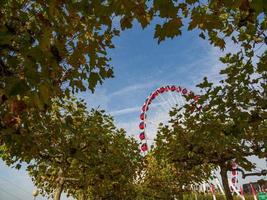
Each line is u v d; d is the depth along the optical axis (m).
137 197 37.78
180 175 33.06
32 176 25.25
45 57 3.62
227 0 3.71
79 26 4.59
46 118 7.35
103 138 22.80
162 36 3.78
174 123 14.95
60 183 23.67
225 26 6.95
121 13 3.73
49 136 8.63
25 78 3.49
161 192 38.16
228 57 9.83
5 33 3.69
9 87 3.50
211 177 27.11
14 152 7.05
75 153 16.56
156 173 36.94
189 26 4.29
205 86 10.28
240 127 10.44
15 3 5.18
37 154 8.42
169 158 16.45
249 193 80.38
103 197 31.41
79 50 4.46
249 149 14.28
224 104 10.37
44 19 4.91
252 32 7.00
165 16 3.55
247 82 9.99
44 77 3.55
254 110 10.46
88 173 23.36
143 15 3.94
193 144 14.77
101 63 4.72
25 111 6.09
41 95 3.54
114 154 25.41
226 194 18.02
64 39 4.45
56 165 18.64
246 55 9.18
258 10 3.30
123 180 29.33
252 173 15.41
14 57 4.21
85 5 3.88
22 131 6.64
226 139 13.77
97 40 4.55
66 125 7.84
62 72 4.88
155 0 3.45
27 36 4.50
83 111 19.70
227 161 15.84
